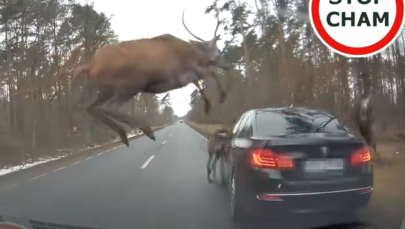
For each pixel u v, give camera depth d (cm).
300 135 509
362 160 468
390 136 1023
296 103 934
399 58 1030
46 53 864
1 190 774
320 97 1005
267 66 942
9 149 1245
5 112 1218
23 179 933
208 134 881
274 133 528
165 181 854
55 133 1209
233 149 577
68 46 680
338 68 1031
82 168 1100
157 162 1184
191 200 659
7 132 1226
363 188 462
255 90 841
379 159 791
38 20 863
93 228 447
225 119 766
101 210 594
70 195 715
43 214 566
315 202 454
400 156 835
